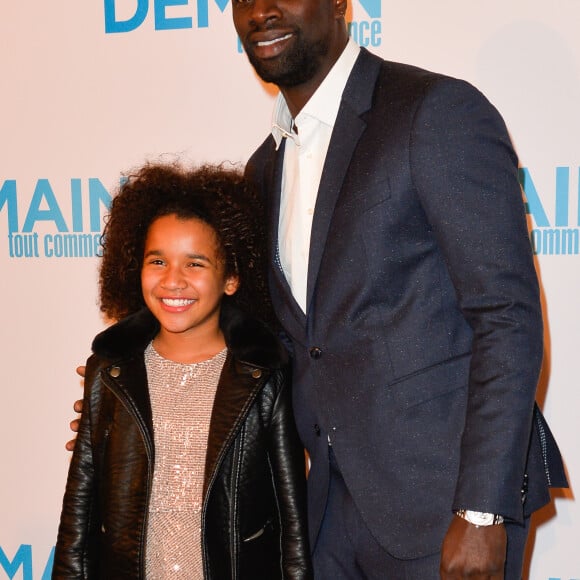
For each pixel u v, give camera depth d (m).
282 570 1.26
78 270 1.89
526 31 1.63
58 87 1.85
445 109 1.03
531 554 1.76
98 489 1.25
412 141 1.04
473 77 1.66
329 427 1.17
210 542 1.19
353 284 1.11
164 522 1.21
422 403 1.09
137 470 1.21
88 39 1.82
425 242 1.08
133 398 1.23
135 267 1.35
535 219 1.67
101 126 1.84
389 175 1.06
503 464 0.95
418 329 1.09
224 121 1.79
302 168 1.21
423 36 1.67
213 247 1.26
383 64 1.18
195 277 1.24
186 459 1.21
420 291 1.09
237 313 1.29
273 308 1.31
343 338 1.13
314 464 1.27
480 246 0.99
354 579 1.29
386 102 1.10
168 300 1.23
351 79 1.15
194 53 1.78
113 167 1.85
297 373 1.26
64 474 1.96
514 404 0.96
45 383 1.94
